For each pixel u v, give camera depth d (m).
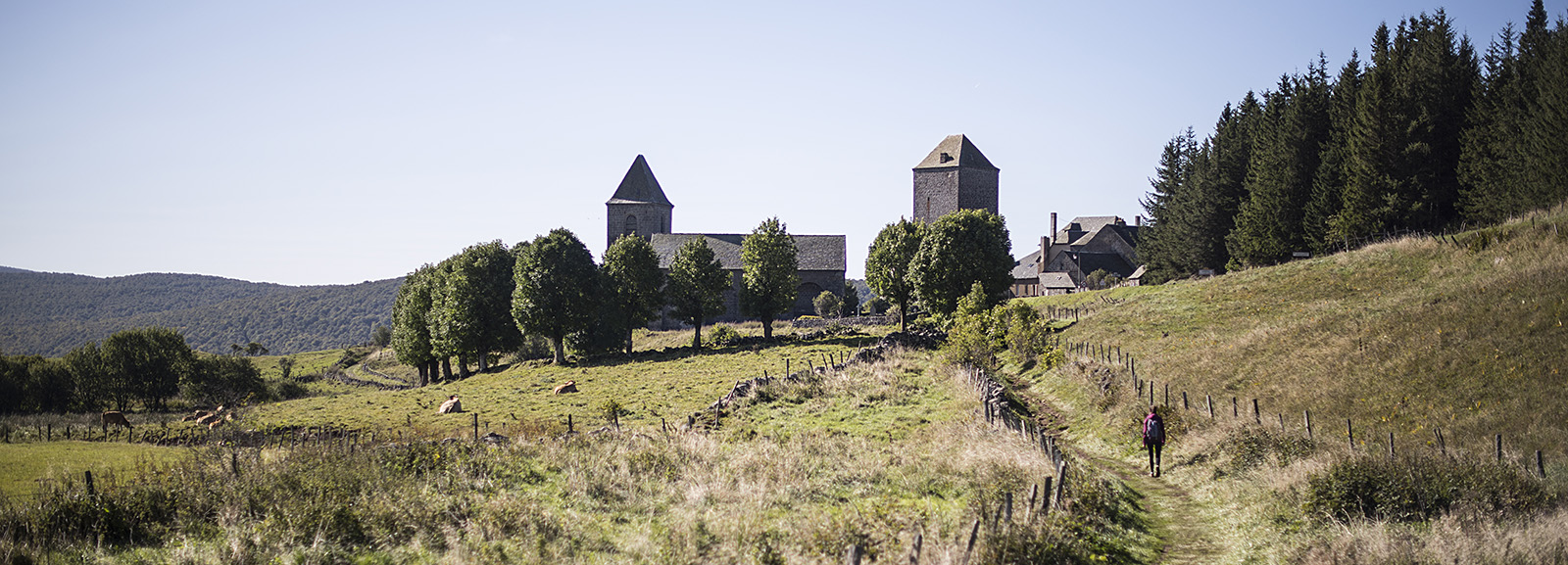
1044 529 13.90
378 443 24.47
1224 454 20.88
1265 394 28.17
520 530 15.89
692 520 16.17
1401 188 56.00
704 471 20.88
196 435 42.53
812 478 20.14
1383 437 22.56
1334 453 18.00
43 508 16.09
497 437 28.27
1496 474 16.33
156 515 16.84
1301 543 14.53
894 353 53.47
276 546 14.87
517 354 89.12
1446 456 17.72
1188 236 80.62
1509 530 13.66
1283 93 82.62
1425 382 24.81
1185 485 20.66
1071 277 107.12
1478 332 26.59
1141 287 65.75
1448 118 57.47
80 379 83.81
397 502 17.30
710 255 74.56
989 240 70.75
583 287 73.94
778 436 27.89
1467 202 53.38
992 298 70.00
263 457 21.27
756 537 14.83
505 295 77.25
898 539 14.14
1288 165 68.50
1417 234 52.34
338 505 16.34
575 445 24.61
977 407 28.55
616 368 63.22
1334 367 28.09
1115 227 116.69
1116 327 48.50
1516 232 39.28
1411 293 35.59
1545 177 45.22
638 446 24.22
